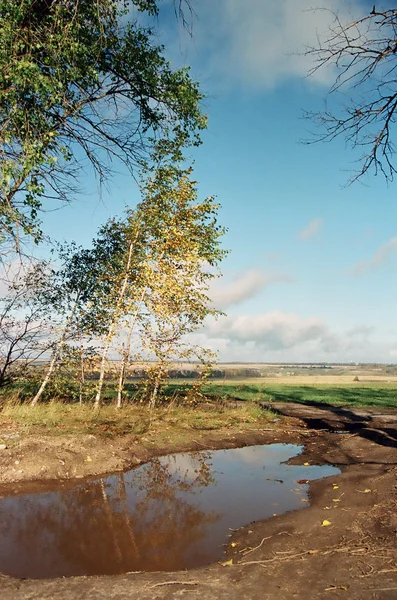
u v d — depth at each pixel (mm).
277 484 7633
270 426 13094
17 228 7457
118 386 14367
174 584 3801
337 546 4496
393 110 4762
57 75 8148
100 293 14508
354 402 20188
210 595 3547
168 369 13984
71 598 3572
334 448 10250
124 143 10195
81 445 8797
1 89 7500
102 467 8242
